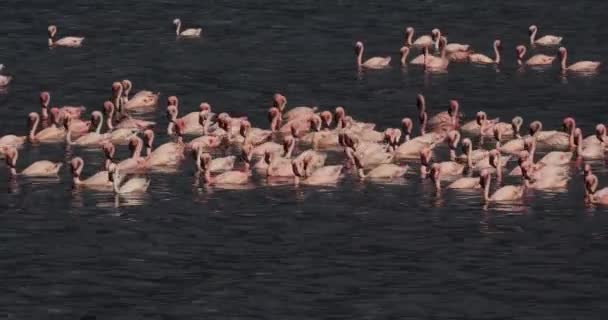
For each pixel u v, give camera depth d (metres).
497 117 84.12
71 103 88.44
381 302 54.62
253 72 97.06
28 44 105.81
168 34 109.88
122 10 118.75
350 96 90.12
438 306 54.22
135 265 58.59
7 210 65.62
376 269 58.00
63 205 66.44
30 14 116.75
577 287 56.00
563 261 58.72
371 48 105.19
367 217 64.50
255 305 54.38
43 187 69.38
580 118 83.44
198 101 89.00
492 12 118.25
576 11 118.44
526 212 64.94
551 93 90.38
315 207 66.00
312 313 53.62
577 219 63.88
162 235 62.22
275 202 66.81
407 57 102.81
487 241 61.16
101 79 95.00
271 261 59.00
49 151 76.56
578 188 68.75
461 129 80.56
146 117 85.00
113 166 68.31
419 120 81.38
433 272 57.66
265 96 90.19
